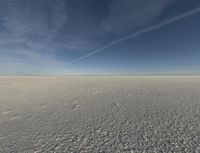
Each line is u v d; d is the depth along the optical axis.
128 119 7.48
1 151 4.57
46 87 25.11
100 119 7.62
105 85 27.17
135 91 17.78
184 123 6.55
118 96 14.57
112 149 4.57
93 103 11.65
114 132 5.90
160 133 5.63
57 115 8.52
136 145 4.78
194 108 9.05
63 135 5.71
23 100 13.37
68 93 17.61
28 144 5.00
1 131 6.20
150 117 7.66
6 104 11.72
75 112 9.12
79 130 6.19
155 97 13.32
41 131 6.15
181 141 4.92
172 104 10.34
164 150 4.41
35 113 9.01
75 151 4.51
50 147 4.77
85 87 24.16
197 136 5.25
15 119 7.83
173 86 22.31
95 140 5.23
